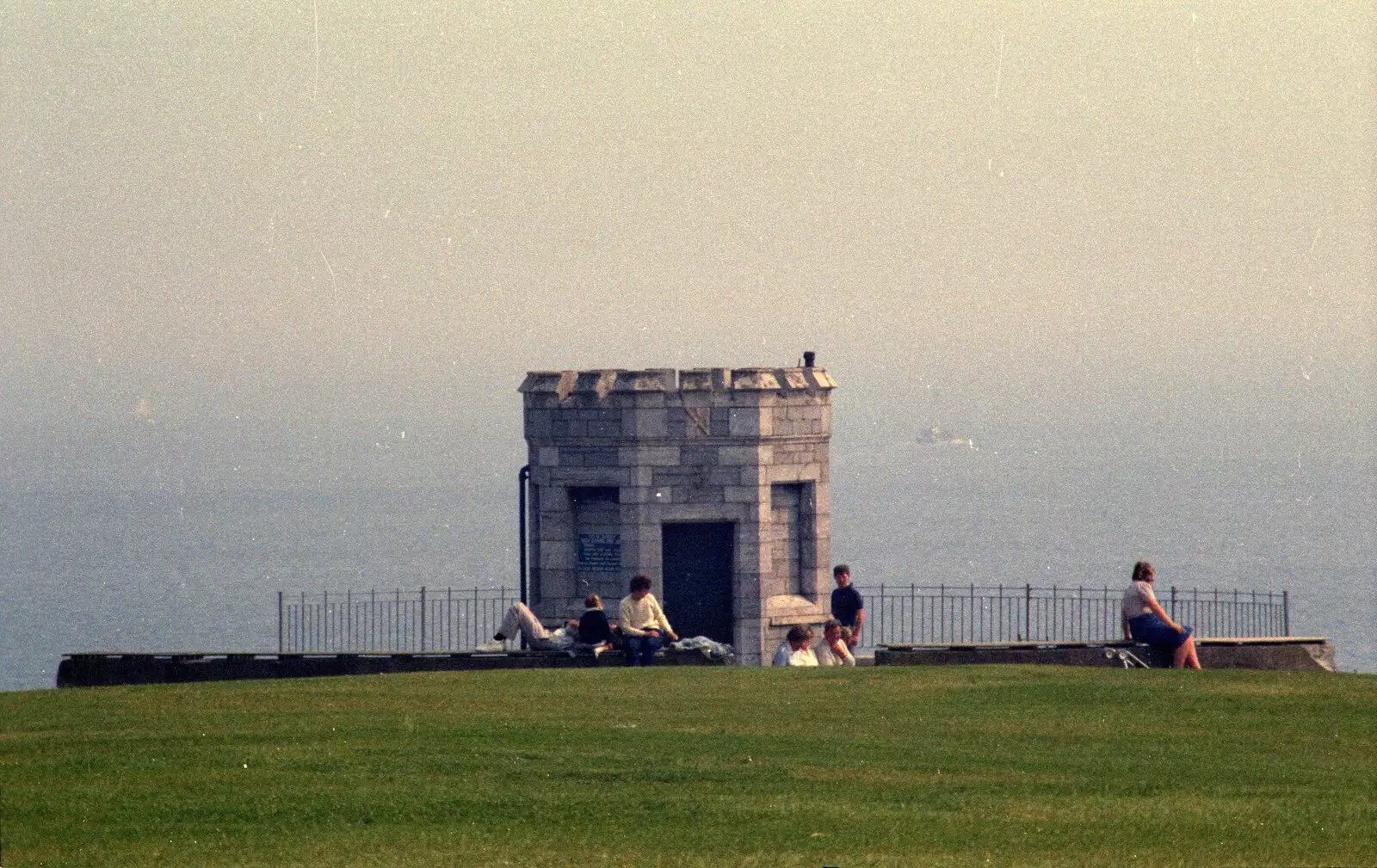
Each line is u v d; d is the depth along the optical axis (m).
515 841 50.56
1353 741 66.94
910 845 50.31
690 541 159.88
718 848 49.91
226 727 67.12
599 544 160.12
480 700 75.56
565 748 63.25
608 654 104.19
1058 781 58.88
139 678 98.94
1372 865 48.56
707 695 77.50
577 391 157.75
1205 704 74.69
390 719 69.50
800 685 80.94
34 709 72.19
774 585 160.25
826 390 163.00
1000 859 48.75
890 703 75.25
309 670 100.06
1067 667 88.12
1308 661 106.94
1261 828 52.16
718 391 156.50
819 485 163.25
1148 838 51.03
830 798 55.97
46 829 51.22
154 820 52.38
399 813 53.44
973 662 99.62
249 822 52.31
